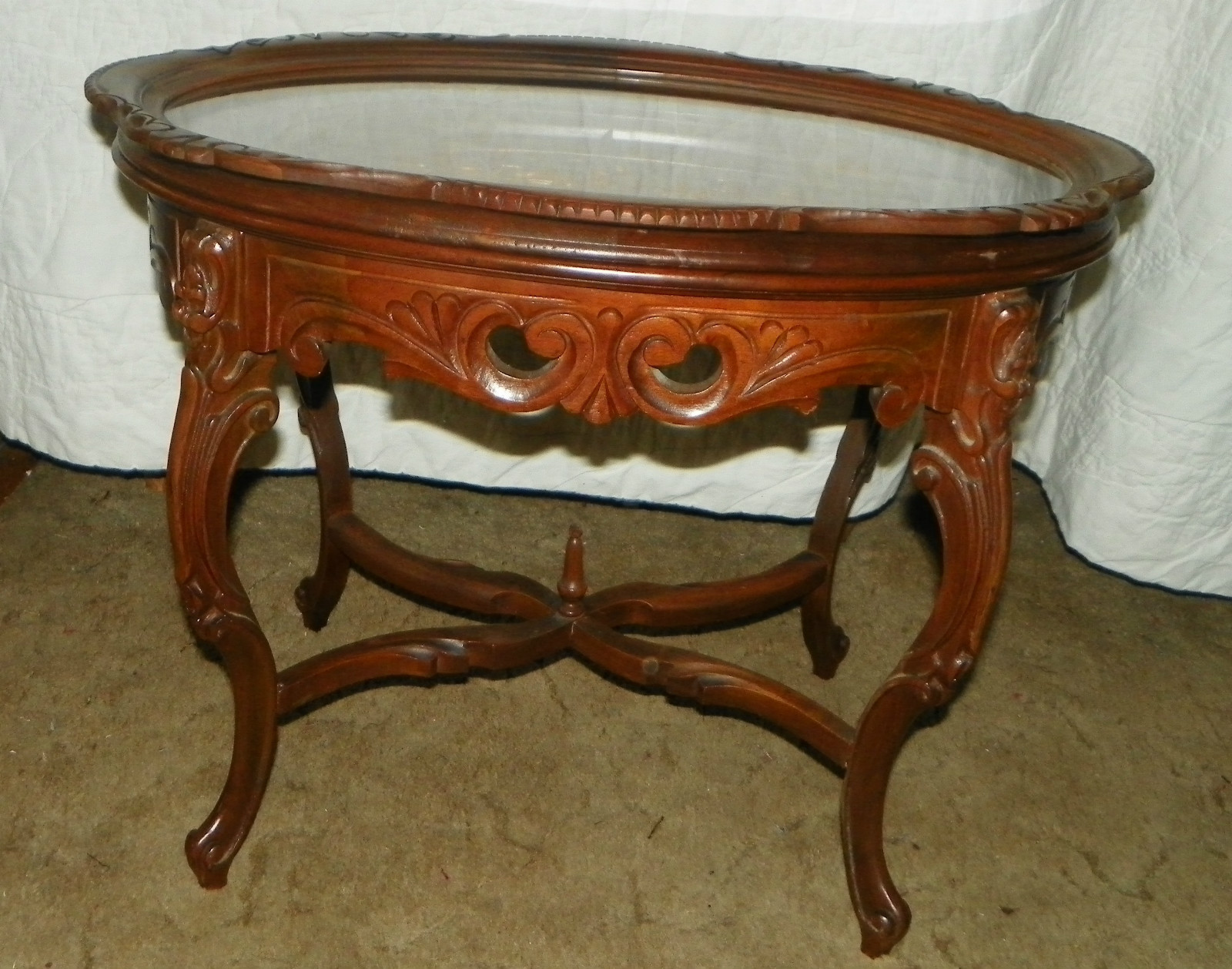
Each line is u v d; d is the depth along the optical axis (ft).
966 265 2.40
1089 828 3.85
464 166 2.70
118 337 4.66
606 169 2.80
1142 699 4.49
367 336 2.49
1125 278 4.67
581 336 2.39
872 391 2.65
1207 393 4.55
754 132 3.35
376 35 3.66
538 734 3.98
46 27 4.14
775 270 2.29
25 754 3.66
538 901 3.36
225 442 2.80
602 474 5.13
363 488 5.23
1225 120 4.26
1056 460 5.21
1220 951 3.46
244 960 3.11
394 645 3.45
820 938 3.35
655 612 3.81
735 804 3.78
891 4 4.21
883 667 4.50
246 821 3.33
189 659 4.13
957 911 3.50
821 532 4.10
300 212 2.31
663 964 3.22
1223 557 4.96
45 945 3.09
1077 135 3.25
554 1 4.23
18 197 4.39
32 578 4.45
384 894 3.34
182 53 3.24
